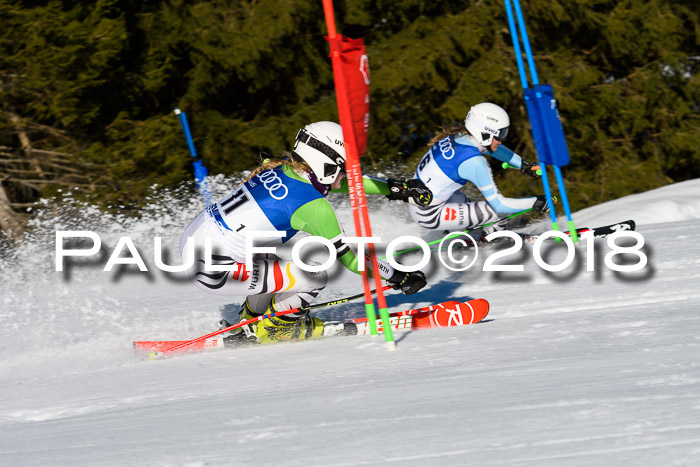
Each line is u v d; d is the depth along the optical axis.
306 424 5.82
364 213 8.37
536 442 4.93
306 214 8.59
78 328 11.33
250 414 6.29
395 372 7.35
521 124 32.25
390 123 30.89
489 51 31.69
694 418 5.06
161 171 27.97
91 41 26.95
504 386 6.36
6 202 26.05
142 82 29.19
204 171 12.45
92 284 15.00
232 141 30.50
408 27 32.03
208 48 29.56
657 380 6.06
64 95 26.47
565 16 31.56
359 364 7.89
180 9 30.30
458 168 14.05
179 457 5.34
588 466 4.48
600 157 33.94
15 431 6.68
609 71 36.38
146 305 12.66
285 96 32.75
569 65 32.22
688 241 14.48
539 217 19.17
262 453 5.25
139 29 30.20
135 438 5.93
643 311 9.30
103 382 8.33
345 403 6.33
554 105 14.59
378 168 30.08
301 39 31.27
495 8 31.41
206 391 7.43
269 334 9.38
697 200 18.89
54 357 9.82
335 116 30.41
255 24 29.59
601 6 35.22
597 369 6.64
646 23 33.38
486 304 9.53
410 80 29.34
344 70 8.12
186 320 11.41
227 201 8.89
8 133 27.44
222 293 9.02
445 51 30.20
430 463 4.76
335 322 9.56
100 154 27.27
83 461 5.46
